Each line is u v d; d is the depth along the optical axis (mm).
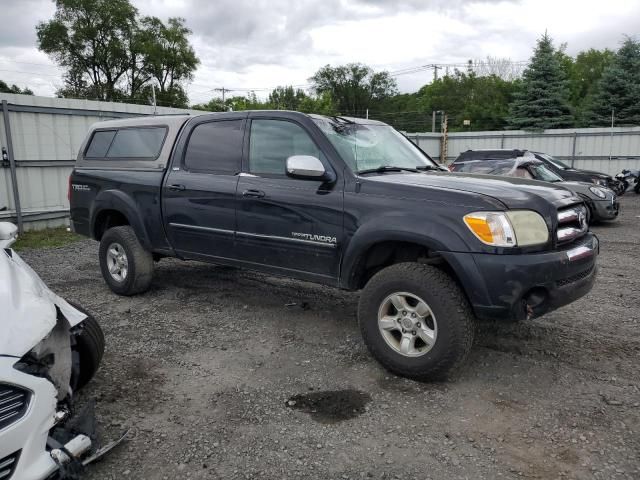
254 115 4750
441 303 3498
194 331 4797
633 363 4031
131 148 5773
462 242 3447
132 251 5656
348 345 4449
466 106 53812
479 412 3324
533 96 34969
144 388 3674
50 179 11328
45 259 8180
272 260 4527
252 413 3340
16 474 2148
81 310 3449
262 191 4473
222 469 2779
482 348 4316
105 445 2961
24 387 2209
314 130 4297
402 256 4098
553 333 4652
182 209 5121
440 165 5145
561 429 3113
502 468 2760
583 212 3980
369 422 3221
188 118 5344
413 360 3656
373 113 71812
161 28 49469
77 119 11734
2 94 10344
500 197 3527
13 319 2395
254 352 4309
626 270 7152
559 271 3434
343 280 4082
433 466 2785
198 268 7164
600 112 34062
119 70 49281
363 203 3891
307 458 2867
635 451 2885
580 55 61375
